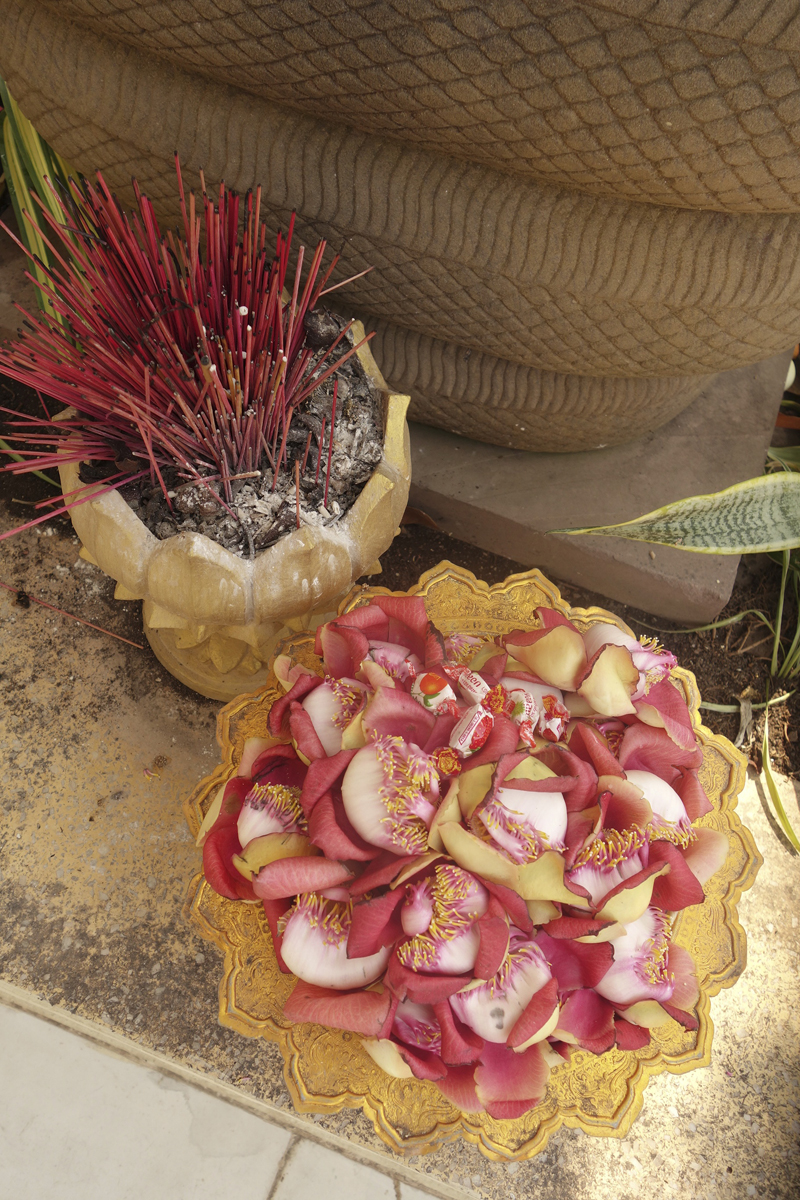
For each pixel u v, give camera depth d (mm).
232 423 948
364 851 805
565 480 1321
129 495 975
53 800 1176
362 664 847
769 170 875
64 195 1122
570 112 870
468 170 979
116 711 1219
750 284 978
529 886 799
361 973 810
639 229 965
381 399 1026
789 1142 1125
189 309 930
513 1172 1088
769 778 1253
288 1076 851
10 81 1031
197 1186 1097
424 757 815
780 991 1184
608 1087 862
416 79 885
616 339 1061
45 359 961
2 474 1327
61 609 1263
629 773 864
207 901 892
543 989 789
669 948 847
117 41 965
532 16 819
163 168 1042
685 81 827
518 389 1181
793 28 784
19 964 1114
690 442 1366
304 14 865
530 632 885
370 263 1063
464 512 1325
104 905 1142
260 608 959
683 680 1001
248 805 846
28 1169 1091
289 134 992
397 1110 852
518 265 1007
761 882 1231
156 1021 1106
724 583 1286
